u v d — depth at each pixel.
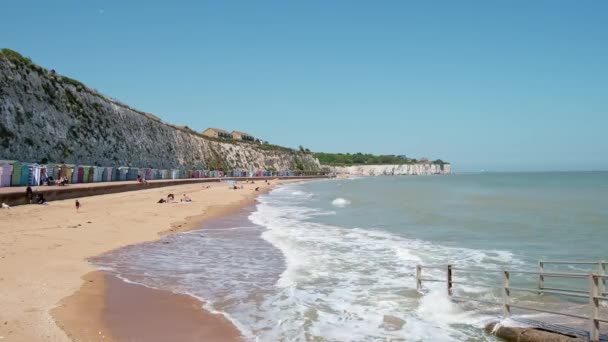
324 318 10.05
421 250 18.44
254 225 26.75
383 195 59.91
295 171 182.00
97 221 24.64
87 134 64.56
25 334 7.98
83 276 12.89
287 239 21.28
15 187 37.38
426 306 10.90
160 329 9.07
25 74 54.59
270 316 10.12
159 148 91.88
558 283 12.98
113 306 10.38
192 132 132.12
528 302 11.06
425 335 9.12
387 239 21.38
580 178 156.62
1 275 12.12
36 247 16.36
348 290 12.36
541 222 27.58
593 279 8.20
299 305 10.96
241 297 11.56
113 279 12.97
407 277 13.88
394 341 8.80
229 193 60.56
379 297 11.67
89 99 69.50
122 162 72.62
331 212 35.78
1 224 21.09
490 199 49.06
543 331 8.55
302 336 8.96
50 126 56.03
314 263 15.89
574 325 8.91
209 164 119.31
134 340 8.40
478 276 13.99
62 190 36.22
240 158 144.62
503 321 9.36
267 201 49.81
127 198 42.25
